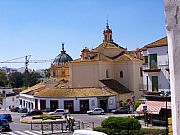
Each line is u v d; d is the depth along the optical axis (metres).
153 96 42.56
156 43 43.34
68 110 60.69
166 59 41.44
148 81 44.50
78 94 64.62
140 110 43.75
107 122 33.03
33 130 41.12
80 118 54.25
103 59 72.56
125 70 72.25
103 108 64.75
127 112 60.22
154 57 43.50
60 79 84.69
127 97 68.81
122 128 32.28
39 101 68.12
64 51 111.38
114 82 71.88
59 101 64.94
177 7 3.89
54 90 67.75
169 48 4.05
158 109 40.59
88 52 75.81
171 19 3.96
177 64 3.90
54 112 59.22
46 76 165.12
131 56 75.62
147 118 41.69
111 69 73.50
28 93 78.75
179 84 3.88
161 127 37.78
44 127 43.00
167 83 41.31
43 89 75.31
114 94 65.75
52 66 94.06
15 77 173.25
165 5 4.03
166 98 38.59
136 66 71.88
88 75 71.06
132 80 71.19
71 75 72.44
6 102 96.31
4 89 121.69
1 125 40.62
